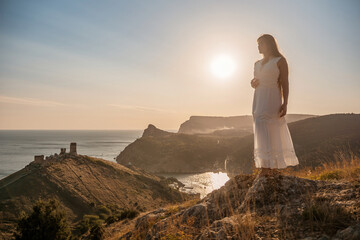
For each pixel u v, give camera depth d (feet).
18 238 89.25
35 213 91.09
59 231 92.32
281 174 13.70
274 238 8.62
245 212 12.07
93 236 39.27
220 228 10.29
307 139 297.74
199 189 296.92
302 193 12.29
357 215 8.77
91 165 314.76
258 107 13.26
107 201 247.50
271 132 12.84
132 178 315.99
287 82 12.70
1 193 222.89
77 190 249.34
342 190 11.52
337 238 7.70
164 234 13.14
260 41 13.61
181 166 591.37
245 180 15.76
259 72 13.43
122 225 40.63
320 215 9.26
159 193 293.43
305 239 8.02
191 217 13.80
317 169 22.35
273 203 12.06
